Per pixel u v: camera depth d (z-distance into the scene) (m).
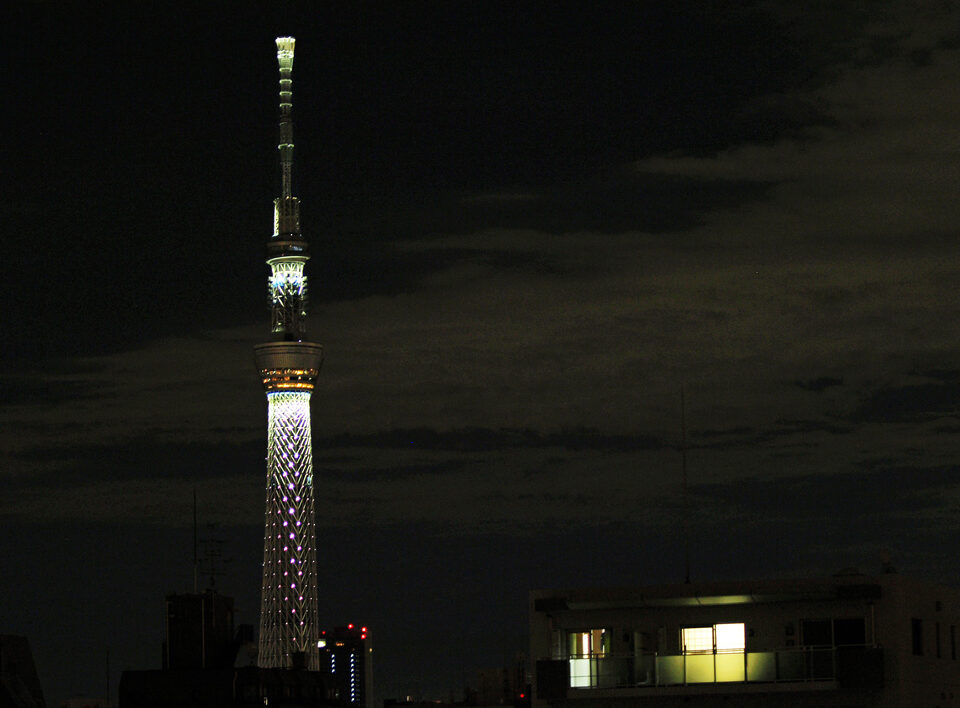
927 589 85.19
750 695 83.88
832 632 83.31
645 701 85.31
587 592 86.94
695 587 84.94
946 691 85.81
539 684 86.50
